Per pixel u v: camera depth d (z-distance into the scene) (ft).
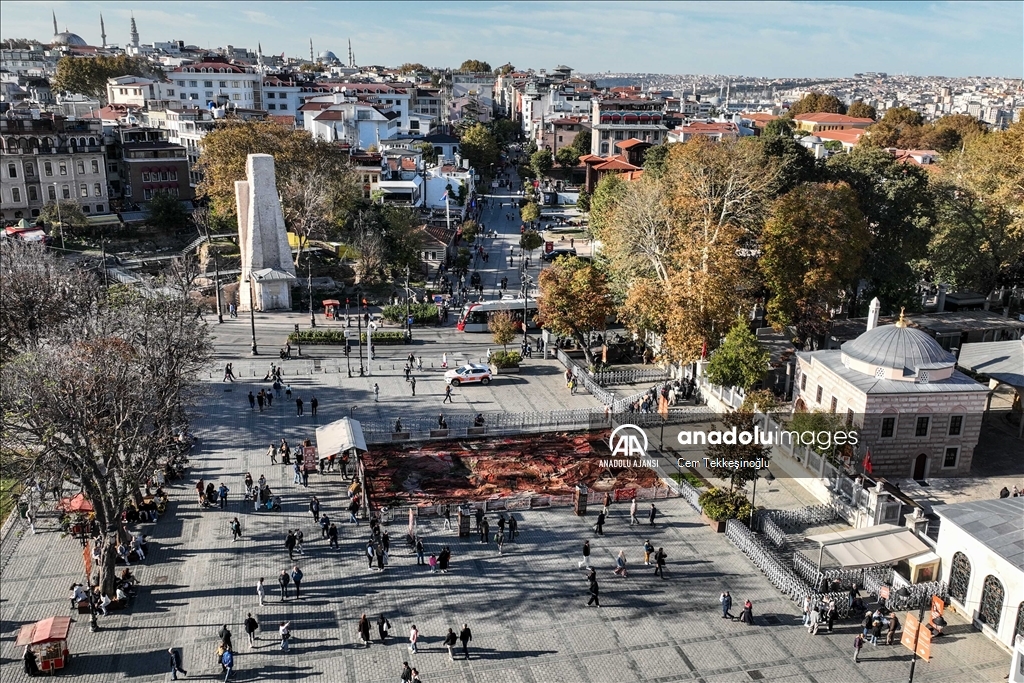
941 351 199.52
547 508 190.70
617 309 277.44
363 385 265.75
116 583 151.43
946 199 336.29
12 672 132.87
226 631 131.64
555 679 133.18
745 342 229.25
